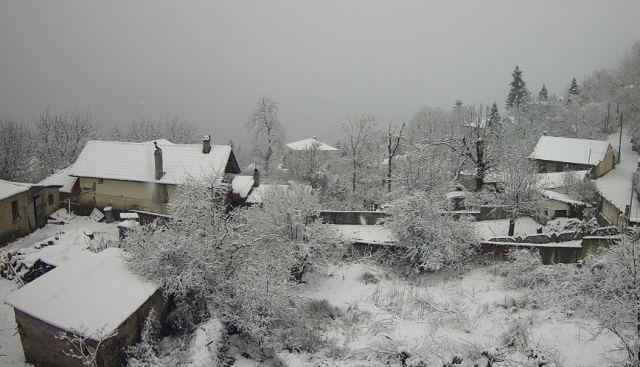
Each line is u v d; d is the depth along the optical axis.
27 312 16.12
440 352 17.11
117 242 28.14
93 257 19.91
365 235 30.61
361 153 60.38
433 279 24.92
